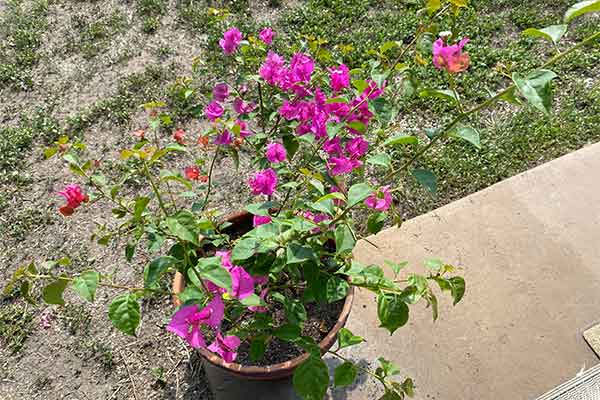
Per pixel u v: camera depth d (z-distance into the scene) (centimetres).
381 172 251
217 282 100
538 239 221
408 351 189
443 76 289
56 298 110
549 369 185
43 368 195
